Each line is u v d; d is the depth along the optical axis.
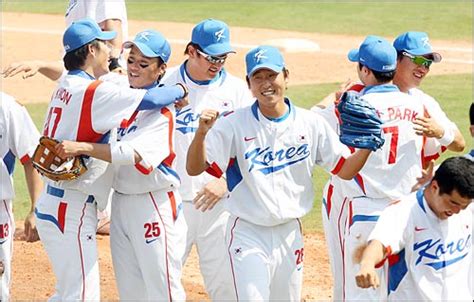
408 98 27.27
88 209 26.41
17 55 72.12
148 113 26.20
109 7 38.38
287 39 76.88
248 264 25.25
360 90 28.33
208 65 28.50
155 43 26.78
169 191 27.00
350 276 27.55
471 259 22.80
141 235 26.77
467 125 52.25
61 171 25.36
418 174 27.30
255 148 25.25
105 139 26.22
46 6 96.00
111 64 32.91
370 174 27.16
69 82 26.11
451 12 92.31
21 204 40.88
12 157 27.67
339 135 25.89
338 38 80.69
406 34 28.39
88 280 26.34
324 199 29.27
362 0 100.69
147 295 27.44
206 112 24.08
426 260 22.20
